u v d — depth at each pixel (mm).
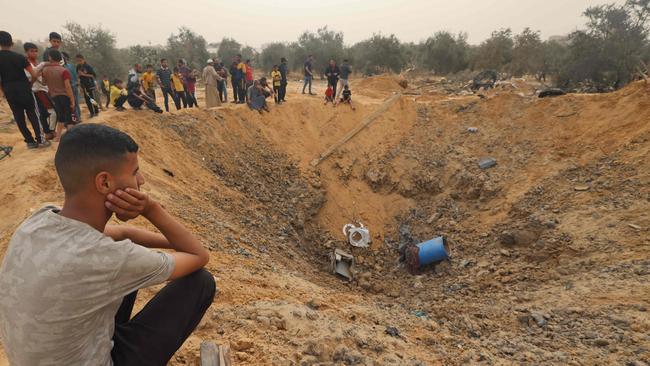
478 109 16609
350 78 45812
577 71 26344
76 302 1411
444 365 4508
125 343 1808
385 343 4590
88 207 1556
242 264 6672
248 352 3625
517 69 38031
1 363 3246
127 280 1536
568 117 13797
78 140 1488
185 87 14203
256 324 4191
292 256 10492
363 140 16453
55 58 8078
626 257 7980
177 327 1920
